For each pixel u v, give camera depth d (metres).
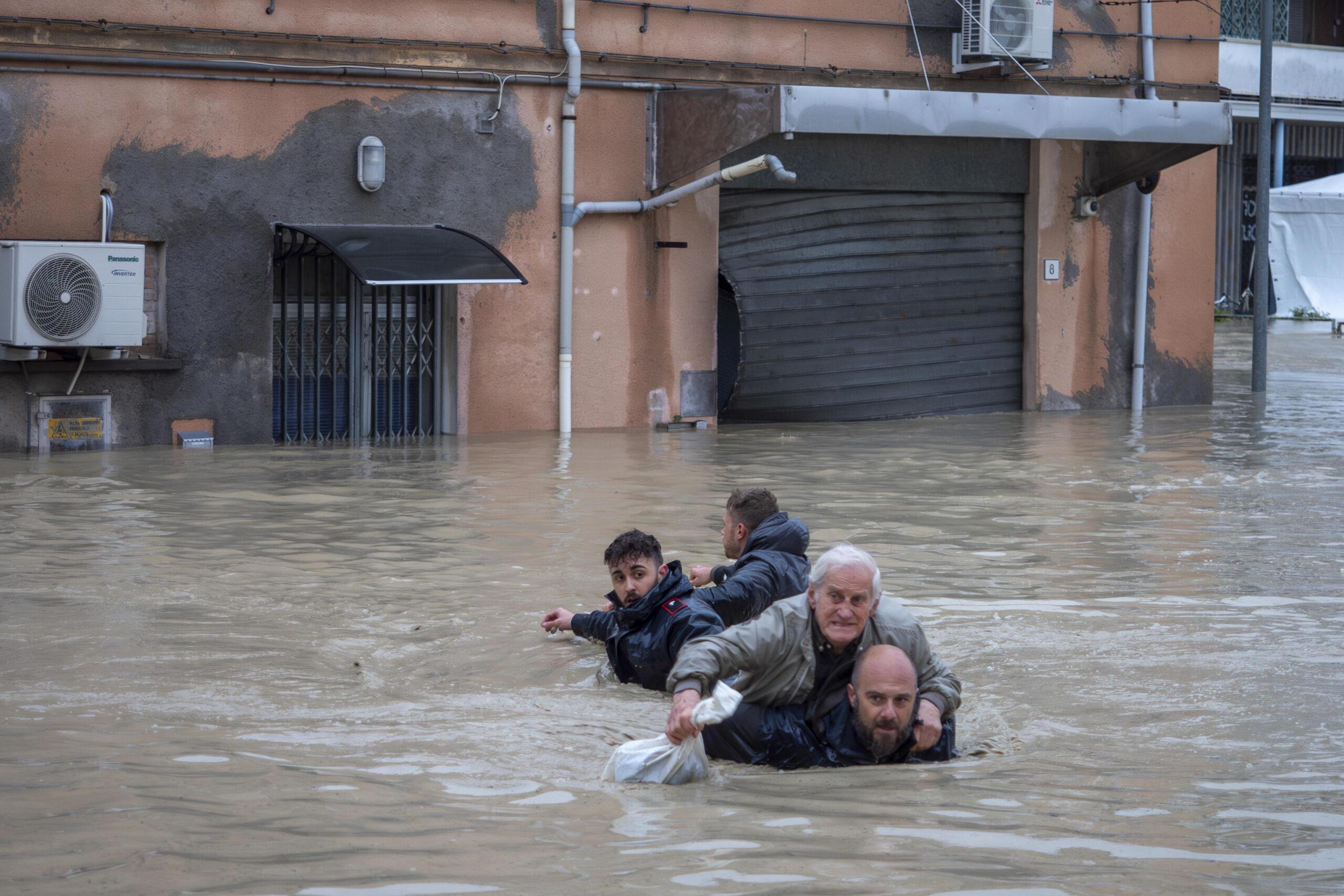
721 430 18.61
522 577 9.33
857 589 5.67
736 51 18.55
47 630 7.70
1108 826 4.73
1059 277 21.25
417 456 15.32
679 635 6.85
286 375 16.41
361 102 16.45
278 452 15.45
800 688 5.77
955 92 17.77
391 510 11.80
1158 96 21.56
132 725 5.95
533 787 5.22
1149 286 21.89
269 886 4.05
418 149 16.83
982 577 9.42
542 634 7.93
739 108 17.17
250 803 4.86
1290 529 11.27
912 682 5.62
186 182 15.59
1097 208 21.17
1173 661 7.29
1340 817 4.86
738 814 4.87
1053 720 6.30
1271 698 6.62
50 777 5.13
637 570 7.11
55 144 14.92
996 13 19.20
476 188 17.20
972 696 6.70
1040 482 13.81
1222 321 42.12
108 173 15.18
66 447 15.20
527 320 17.67
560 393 17.86
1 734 5.74
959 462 15.28
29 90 14.76
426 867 4.23
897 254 20.28
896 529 11.17
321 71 16.09
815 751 5.70
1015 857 4.38
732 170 16.97
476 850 4.40
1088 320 21.53
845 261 19.92
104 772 5.21
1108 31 21.16
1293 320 40.69
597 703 6.69
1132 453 16.16
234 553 9.97
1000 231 21.05
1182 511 12.09
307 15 16.06
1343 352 33.16
